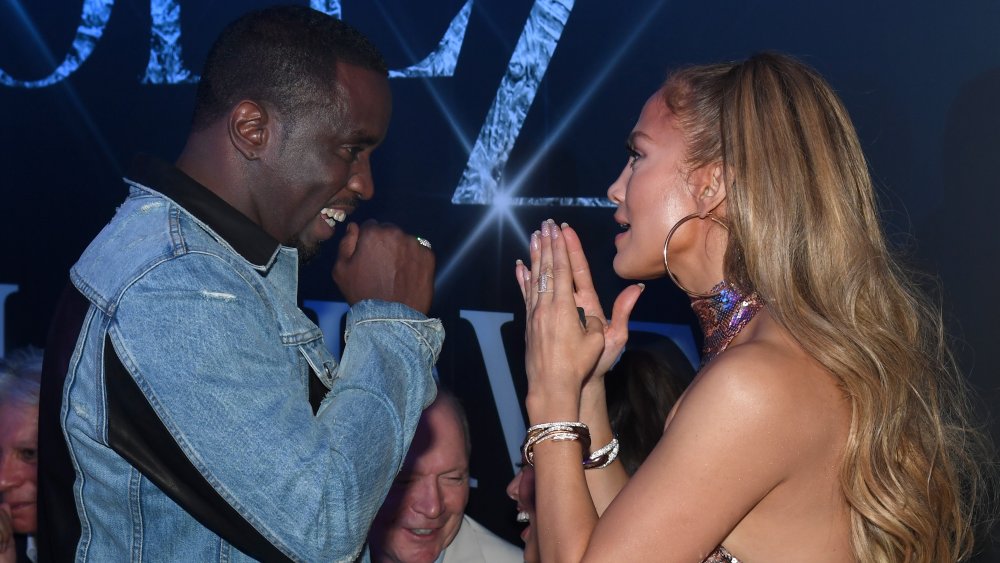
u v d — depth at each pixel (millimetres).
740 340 1215
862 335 1132
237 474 1083
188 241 1159
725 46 2268
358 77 1292
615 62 2402
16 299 3164
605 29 2412
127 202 1249
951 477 1224
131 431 1117
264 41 1254
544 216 2502
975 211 2002
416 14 2652
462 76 2596
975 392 1981
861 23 2111
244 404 1101
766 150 1192
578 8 2443
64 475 1198
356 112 1282
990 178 1987
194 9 2947
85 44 3076
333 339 2756
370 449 1152
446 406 1931
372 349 1244
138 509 1152
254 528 1093
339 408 1176
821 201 1178
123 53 3035
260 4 2867
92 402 1132
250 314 1160
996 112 1982
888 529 1101
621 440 1771
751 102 1219
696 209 1261
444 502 1898
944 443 1222
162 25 2982
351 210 1369
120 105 3043
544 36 2490
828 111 1235
